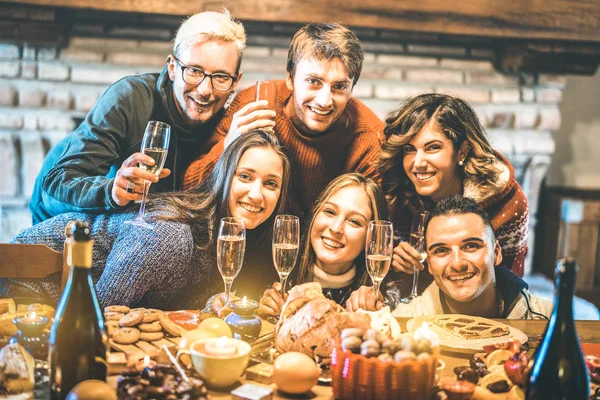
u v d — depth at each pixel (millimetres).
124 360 1346
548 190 3996
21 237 2076
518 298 2258
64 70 3289
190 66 2281
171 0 3078
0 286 1989
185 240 1994
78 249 1200
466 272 2205
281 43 3410
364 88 3465
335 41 2229
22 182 3404
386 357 1214
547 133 3602
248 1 3113
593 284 3818
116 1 3055
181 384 1200
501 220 2391
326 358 1381
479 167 2373
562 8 3281
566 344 1199
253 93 2363
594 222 3770
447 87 3504
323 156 2346
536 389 1198
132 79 2383
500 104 3537
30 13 3070
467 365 1484
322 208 2258
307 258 2283
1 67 3254
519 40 3381
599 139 4027
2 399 1190
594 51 3391
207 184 2139
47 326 1428
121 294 1908
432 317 1754
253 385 1273
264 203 2133
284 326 1408
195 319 1651
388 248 1663
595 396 1260
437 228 2223
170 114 2381
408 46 3484
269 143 2125
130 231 1953
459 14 3232
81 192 2117
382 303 1824
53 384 1204
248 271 2238
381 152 2361
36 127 3324
